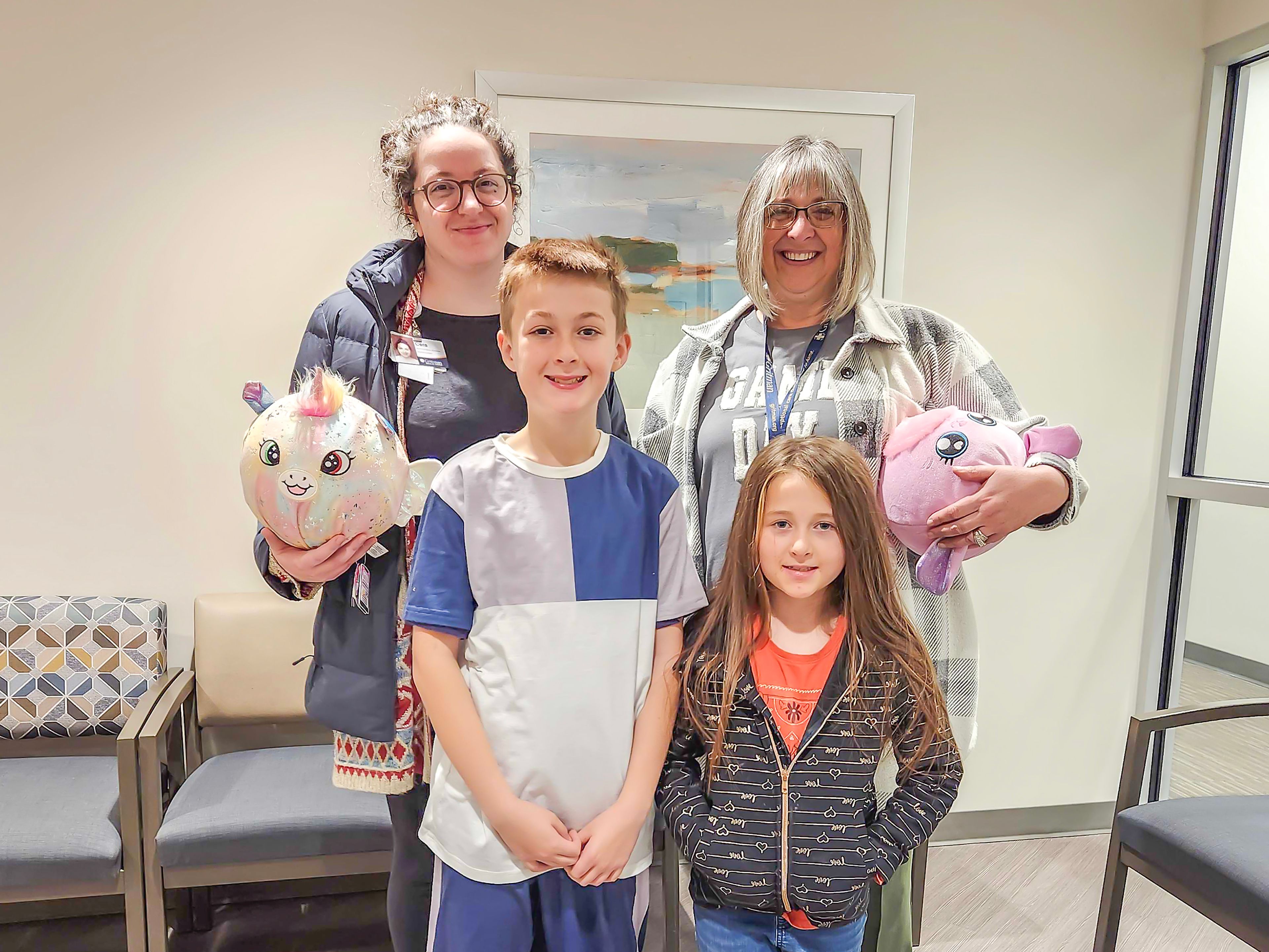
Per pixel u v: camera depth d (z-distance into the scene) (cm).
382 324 125
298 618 197
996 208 220
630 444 135
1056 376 229
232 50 188
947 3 211
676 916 163
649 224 205
